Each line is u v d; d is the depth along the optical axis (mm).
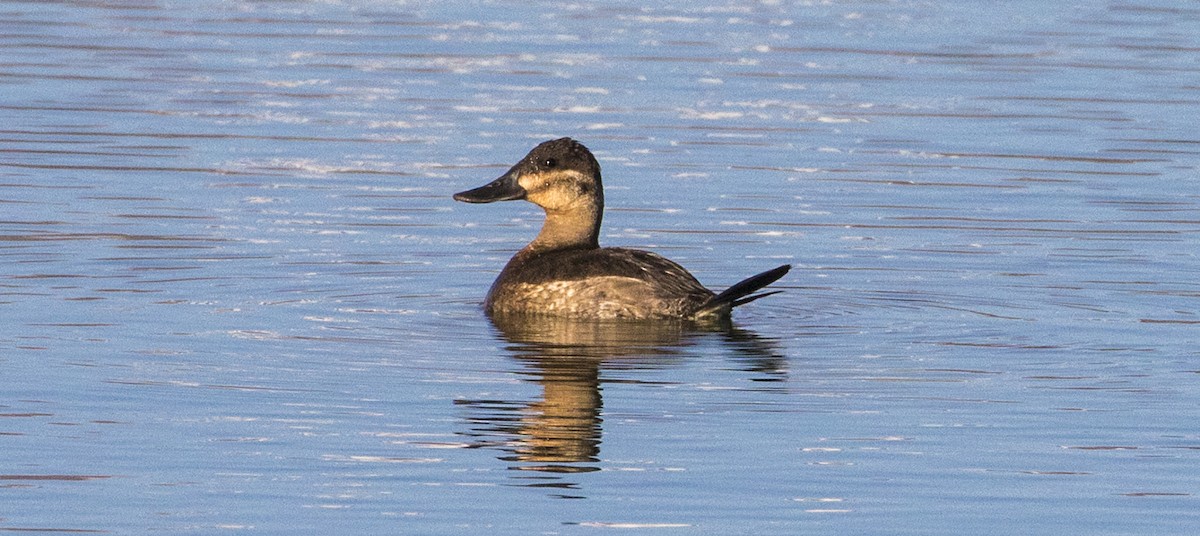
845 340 13898
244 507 10039
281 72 25672
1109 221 18406
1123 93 25062
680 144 21781
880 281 16016
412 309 14836
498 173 20344
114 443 11102
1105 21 31078
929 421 11750
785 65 26703
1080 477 10672
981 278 16125
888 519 9953
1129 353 13539
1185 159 21422
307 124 22562
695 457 10969
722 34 29219
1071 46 28562
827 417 11812
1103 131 22844
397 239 17562
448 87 24844
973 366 13133
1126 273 16312
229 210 18438
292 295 15234
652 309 14383
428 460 10875
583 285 14516
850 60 27172
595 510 10039
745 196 19359
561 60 26859
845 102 24266
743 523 9852
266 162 20625
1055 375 12906
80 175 19812
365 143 21641
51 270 15836
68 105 23281
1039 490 10453
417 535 9641
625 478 10586
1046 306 15109
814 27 30016
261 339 13656
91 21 29328
